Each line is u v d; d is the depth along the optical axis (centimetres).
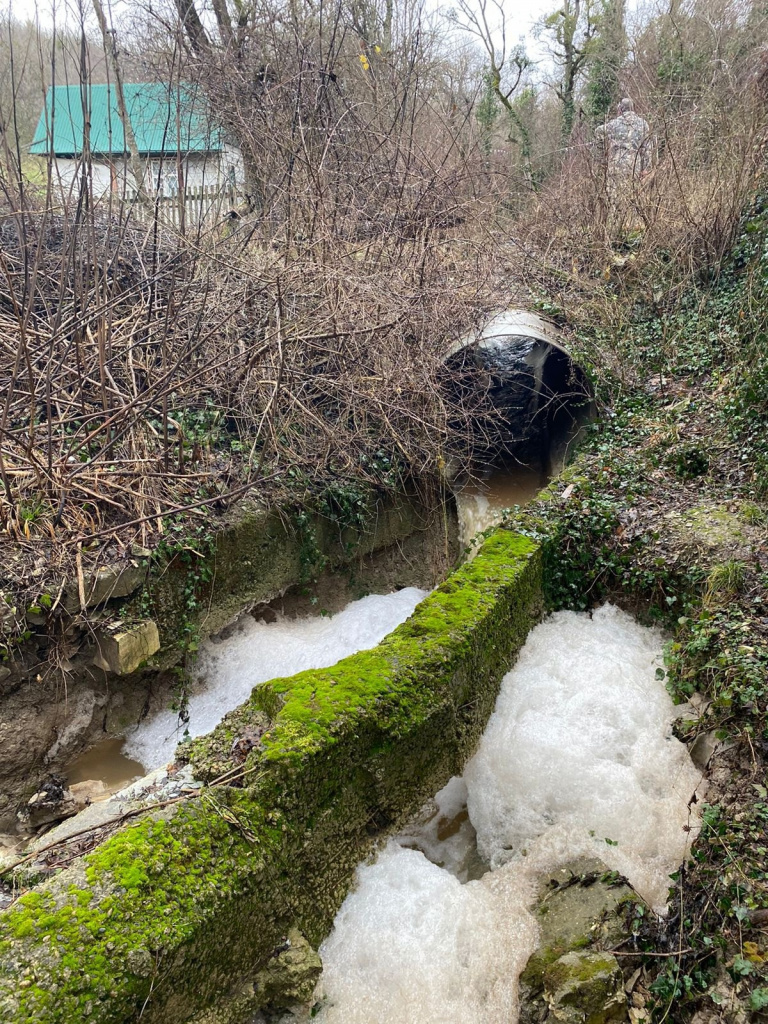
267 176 999
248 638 662
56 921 289
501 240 1102
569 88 1811
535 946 399
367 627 709
